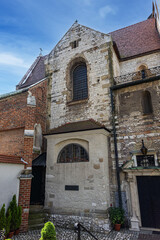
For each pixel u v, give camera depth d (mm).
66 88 13742
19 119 10750
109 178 10164
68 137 10969
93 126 10391
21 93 11273
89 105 12297
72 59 14078
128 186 9680
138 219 8945
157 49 13258
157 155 9391
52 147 11344
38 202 11164
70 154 10789
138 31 16453
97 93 12203
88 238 7855
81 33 14250
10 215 7828
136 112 10562
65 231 8867
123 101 11156
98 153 9844
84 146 10492
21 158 9523
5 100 11836
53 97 14188
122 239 7652
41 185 11688
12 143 10641
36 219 9633
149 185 9281
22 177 9023
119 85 11297
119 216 8820
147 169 9094
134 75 12062
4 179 8305
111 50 12625
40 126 13289
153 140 9711
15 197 8445
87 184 9656
